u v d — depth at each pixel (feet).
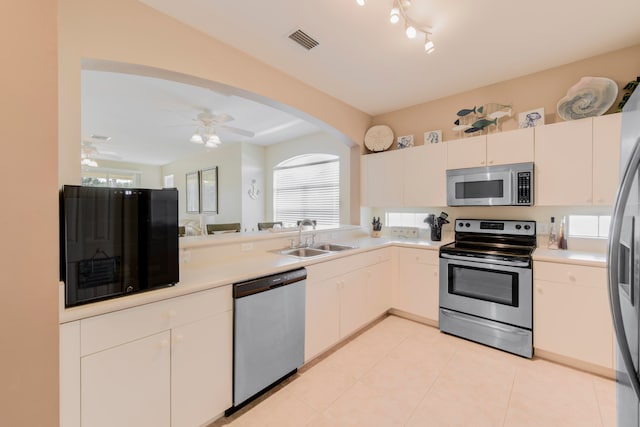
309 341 6.74
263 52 7.33
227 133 15.58
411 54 7.43
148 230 4.38
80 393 3.57
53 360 1.80
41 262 1.75
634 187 3.00
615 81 7.19
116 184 25.16
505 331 7.40
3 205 1.63
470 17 5.98
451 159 9.16
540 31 6.45
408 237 11.32
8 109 1.63
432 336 8.39
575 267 6.49
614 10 5.73
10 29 1.64
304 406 5.54
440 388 6.03
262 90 7.79
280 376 6.00
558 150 7.29
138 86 9.38
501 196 8.02
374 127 11.60
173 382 4.42
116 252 4.06
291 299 6.24
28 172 1.70
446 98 10.21
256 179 18.71
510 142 8.02
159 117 12.59
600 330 6.23
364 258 8.55
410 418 5.21
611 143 6.59
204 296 4.79
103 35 5.20
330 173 15.55
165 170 26.50
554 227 8.13
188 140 16.89
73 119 4.88
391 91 9.73
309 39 6.78
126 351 3.94
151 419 4.19
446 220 9.85
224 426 5.03
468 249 8.30
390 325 9.19
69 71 4.86
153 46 5.76
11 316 1.66
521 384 6.11
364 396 5.81
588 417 5.14
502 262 7.39
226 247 7.02
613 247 3.29
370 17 5.99
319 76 8.64
